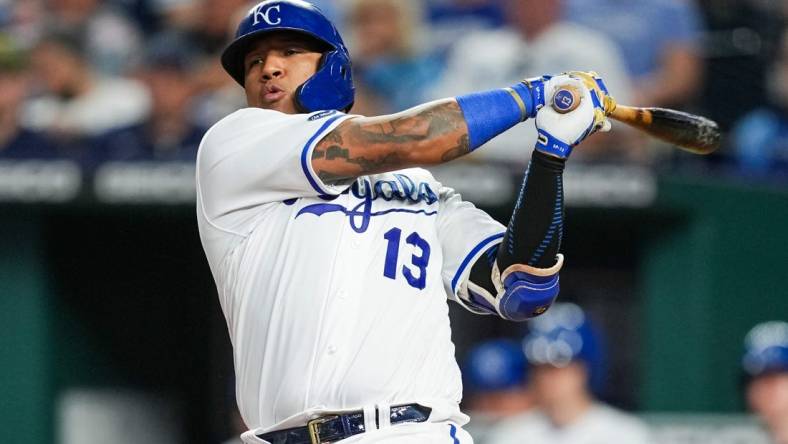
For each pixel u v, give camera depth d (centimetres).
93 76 2811
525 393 2312
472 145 1077
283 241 1108
